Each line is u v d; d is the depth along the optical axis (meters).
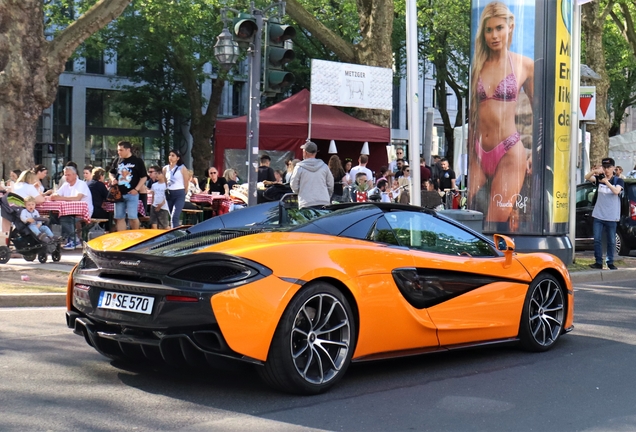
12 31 17.00
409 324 5.58
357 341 5.25
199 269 4.79
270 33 11.01
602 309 9.30
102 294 5.11
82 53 36.81
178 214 14.24
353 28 32.50
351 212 5.75
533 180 13.39
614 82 41.81
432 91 54.81
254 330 4.68
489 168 13.70
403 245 5.82
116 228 13.48
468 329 6.03
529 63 13.34
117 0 18.11
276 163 20.00
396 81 43.03
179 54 34.06
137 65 39.69
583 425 4.57
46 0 32.66
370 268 5.34
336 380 5.11
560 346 6.99
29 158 17.47
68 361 5.90
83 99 43.84
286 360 4.82
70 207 13.96
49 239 11.94
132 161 13.41
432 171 21.53
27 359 5.95
